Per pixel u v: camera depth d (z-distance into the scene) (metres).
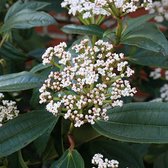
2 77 0.44
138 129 0.42
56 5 0.73
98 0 0.44
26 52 0.73
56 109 0.40
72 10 0.46
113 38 0.48
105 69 0.40
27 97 0.52
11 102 0.45
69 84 0.41
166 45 0.46
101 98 0.40
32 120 0.43
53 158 0.50
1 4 0.59
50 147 0.48
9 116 0.45
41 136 0.44
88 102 0.40
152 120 0.42
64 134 0.46
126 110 0.43
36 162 0.49
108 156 0.47
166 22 0.71
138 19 0.49
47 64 0.44
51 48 0.42
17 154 0.46
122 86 0.40
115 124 0.42
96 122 0.43
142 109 0.43
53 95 0.44
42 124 0.43
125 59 0.53
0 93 0.47
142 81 0.74
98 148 0.48
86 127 0.46
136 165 0.47
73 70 0.41
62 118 0.46
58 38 1.05
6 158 0.46
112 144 0.48
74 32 0.49
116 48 0.54
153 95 0.76
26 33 0.72
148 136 0.41
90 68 0.40
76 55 0.46
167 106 0.42
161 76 0.73
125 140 0.41
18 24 0.51
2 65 0.55
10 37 0.60
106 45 0.42
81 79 0.40
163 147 0.72
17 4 0.56
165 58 0.53
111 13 0.46
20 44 0.71
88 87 0.41
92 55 0.41
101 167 0.40
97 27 0.50
